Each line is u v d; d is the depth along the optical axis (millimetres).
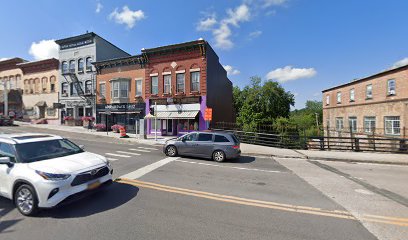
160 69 22109
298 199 5305
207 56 20469
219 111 25000
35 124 29109
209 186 6219
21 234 3539
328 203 5062
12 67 34406
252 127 21766
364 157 11500
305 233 3695
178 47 20750
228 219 4176
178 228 3799
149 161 9625
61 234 3547
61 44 28734
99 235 3527
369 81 23219
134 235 3541
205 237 3523
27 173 4242
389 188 6301
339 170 8750
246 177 7340
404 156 11875
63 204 4234
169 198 5211
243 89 44250
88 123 25609
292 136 14891
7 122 26969
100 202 4895
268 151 13125
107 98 25438
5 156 4781
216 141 10266
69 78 28297
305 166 9477
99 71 26031
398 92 19469
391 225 4027
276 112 39125
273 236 3588
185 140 10852
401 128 19141
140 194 5438
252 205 4883
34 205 4105
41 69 31188
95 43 26641
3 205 4641
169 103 21516
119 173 7449
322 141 14375
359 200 5277
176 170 8062
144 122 19250
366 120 23781
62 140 5797
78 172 4438
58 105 28641
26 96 32562
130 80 24000
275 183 6676
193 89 20875
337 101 29969
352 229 3857
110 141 17062
